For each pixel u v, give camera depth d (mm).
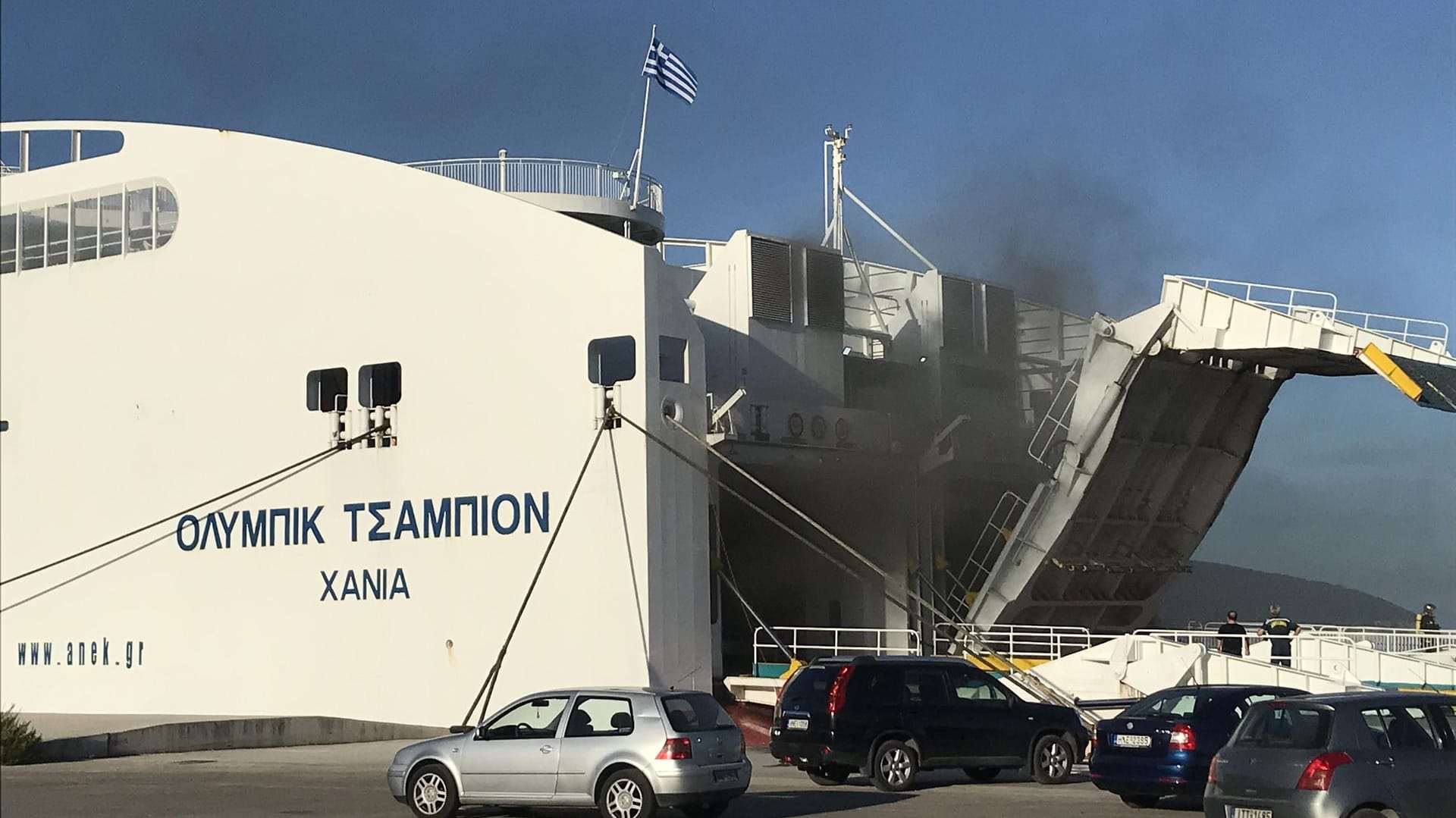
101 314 33750
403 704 29281
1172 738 17172
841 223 36094
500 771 15922
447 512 29188
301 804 17844
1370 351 27812
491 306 29094
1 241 35625
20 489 34281
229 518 31688
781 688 29375
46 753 23922
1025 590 32281
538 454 28297
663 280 28000
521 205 28984
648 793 15305
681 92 36469
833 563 35188
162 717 30156
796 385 32844
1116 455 31953
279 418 31281
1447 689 26766
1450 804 13203
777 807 17734
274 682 30750
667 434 27750
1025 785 20656
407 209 30234
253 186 32062
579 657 27484
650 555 27047
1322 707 13469
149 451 32781
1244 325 29703
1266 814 13336
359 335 30500
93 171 34125
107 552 33031
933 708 20031
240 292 32000
